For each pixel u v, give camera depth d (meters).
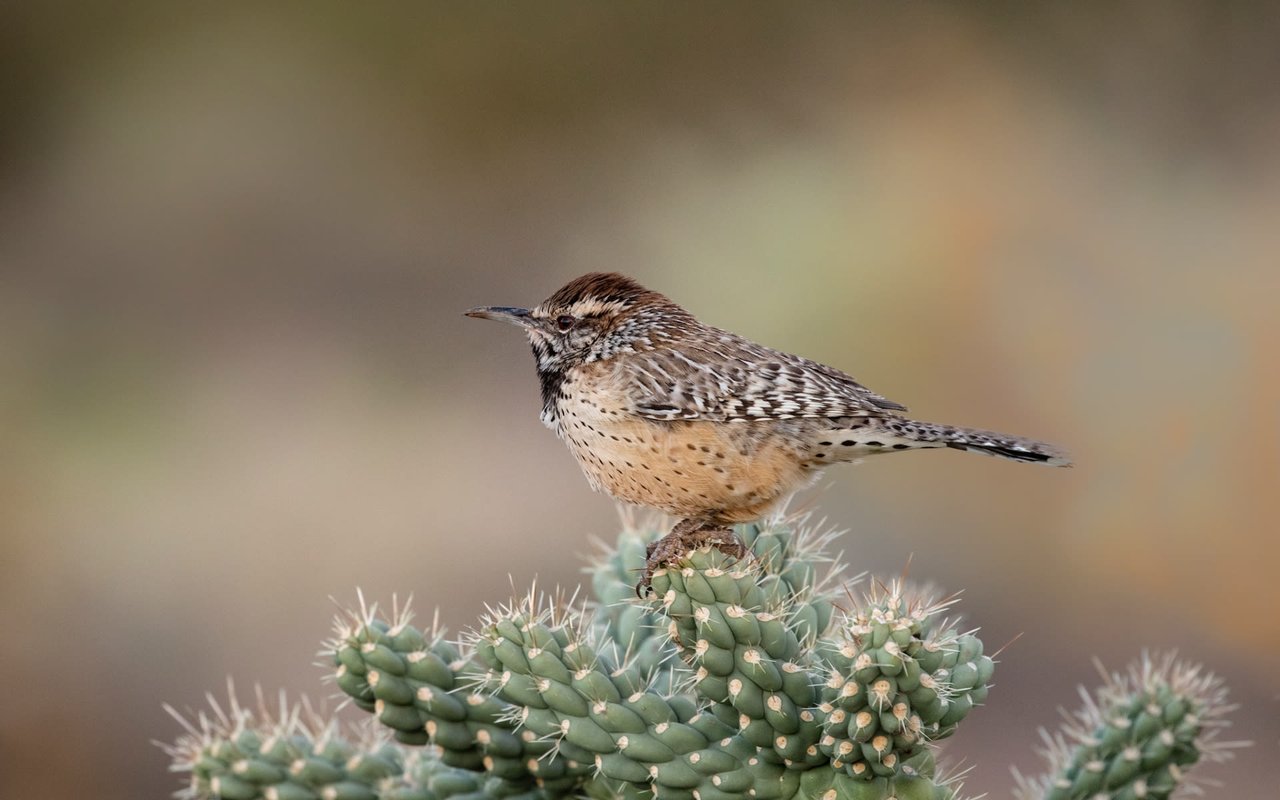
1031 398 11.66
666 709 4.18
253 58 15.98
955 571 11.14
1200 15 14.97
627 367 5.68
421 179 16.03
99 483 13.09
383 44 15.85
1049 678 10.33
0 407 13.85
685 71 15.70
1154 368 11.43
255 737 4.49
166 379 14.64
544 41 15.80
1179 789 5.14
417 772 4.62
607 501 12.93
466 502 12.95
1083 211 12.83
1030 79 14.92
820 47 15.35
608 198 15.45
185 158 15.80
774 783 4.10
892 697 3.75
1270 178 13.55
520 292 15.65
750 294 12.66
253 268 15.69
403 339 15.23
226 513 12.67
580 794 4.53
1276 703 10.17
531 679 4.20
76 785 10.43
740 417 5.52
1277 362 11.20
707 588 4.07
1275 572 10.64
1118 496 11.10
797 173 13.73
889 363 12.05
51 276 15.55
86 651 11.23
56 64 16.11
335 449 13.66
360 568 12.08
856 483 11.49
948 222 12.57
